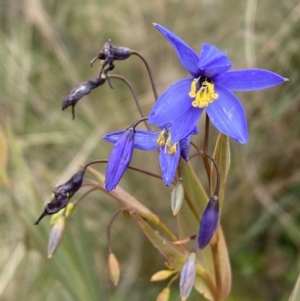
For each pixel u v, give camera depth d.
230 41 0.23
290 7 0.22
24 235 0.18
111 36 0.26
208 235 0.11
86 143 0.23
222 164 0.12
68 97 0.12
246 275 0.22
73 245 0.17
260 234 0.23
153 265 0.23
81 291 0.17
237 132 0.10
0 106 0.24
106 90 0.25
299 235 0.21
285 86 0.22
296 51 0.21
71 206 0.14
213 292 0.14
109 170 0.11
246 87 0.10
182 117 0.10
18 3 0.26
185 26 0.25
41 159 0.24
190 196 0.13
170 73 0.24
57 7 0.27
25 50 0.25
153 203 0.23
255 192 0.22
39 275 0.22
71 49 0.27
